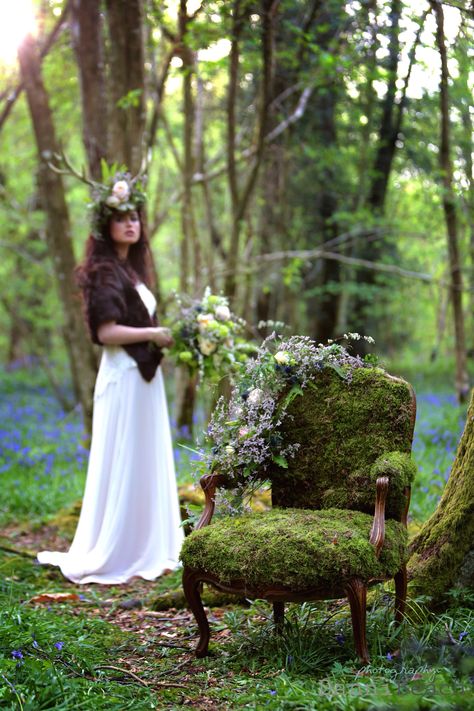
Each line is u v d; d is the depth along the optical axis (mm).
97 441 5020
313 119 11312
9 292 15562
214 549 3217
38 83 8523
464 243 11188
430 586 3631
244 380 3670
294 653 3229
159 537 5008
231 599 4188
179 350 5145
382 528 3115
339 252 12836
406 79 8242
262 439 3496
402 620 3402
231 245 8617
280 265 11805
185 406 9188
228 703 2848
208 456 3590
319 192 12438
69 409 13078
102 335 4953
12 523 6402
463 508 3668
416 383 15516
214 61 7262
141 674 3213
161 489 5051
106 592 4652
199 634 3654
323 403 3604
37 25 10312
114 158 7211
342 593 3031
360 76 8383
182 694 2990
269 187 12344
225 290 8680
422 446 7426
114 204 5000
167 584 4609
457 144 9180
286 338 3824
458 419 8516
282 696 2736
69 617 4047
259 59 8203
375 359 3660
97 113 7871
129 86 7113
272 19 7125
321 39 9031
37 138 8656
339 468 3525
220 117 11555
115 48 7074
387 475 3193
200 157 10406
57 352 20219
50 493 6949
